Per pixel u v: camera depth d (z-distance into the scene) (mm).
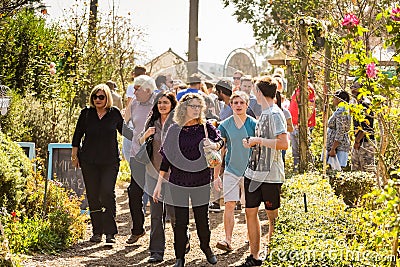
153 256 9031
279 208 8359
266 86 8086
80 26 19500
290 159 16438
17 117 13719
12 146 10219
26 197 10172
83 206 11453
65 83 17344
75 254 9281
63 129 14766
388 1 10109
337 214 7844
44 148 14172
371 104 7445
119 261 9039
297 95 13250
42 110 14758
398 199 5430
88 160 9930
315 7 13242
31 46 16719
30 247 9094
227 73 8102
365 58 7336
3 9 12281
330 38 12180
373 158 12336
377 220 5762
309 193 9344
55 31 19109
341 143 12961
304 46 12523
